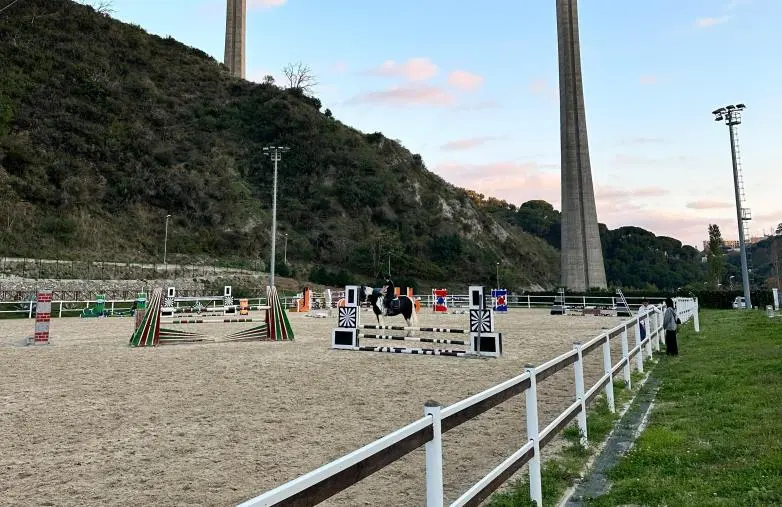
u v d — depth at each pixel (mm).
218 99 118562
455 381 10430
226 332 23484
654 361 13164
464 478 5055
